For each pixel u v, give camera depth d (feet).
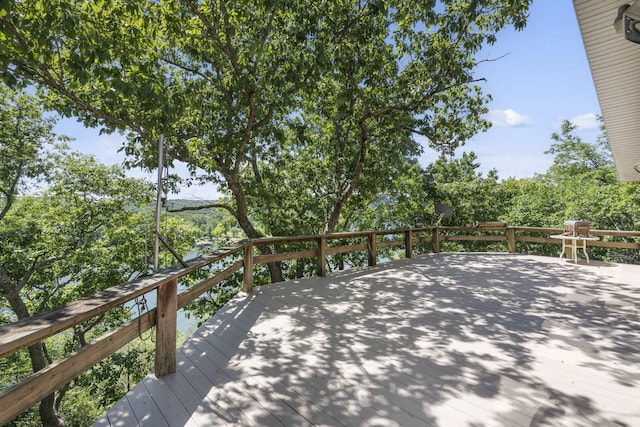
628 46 11.87
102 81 13.89
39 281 35.32
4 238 31.68
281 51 20.77
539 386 7.48
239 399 7.20
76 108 19.20
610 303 13.64
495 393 7.22
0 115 31.01
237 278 34.32
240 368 8.62
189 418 6.54
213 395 7.37
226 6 17.61
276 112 26.86
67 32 12.14
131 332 7.29
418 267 22.08
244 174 32.04
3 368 35.60
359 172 30.89
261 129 24.68
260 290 16.44
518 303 13.88
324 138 36.29
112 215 36.94
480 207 53.06
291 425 6.29
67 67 13.38
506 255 26.73
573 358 8.86
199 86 22.59
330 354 9.35
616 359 8.75
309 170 35.06
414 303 14.11
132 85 13.89
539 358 8.88
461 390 7.36
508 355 9.09
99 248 35.53
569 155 75.46
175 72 26.40
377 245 23.12
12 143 31.68
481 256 26.53
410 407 6.77
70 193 35.73
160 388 7.69
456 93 29.37
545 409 6.59
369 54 24.76
